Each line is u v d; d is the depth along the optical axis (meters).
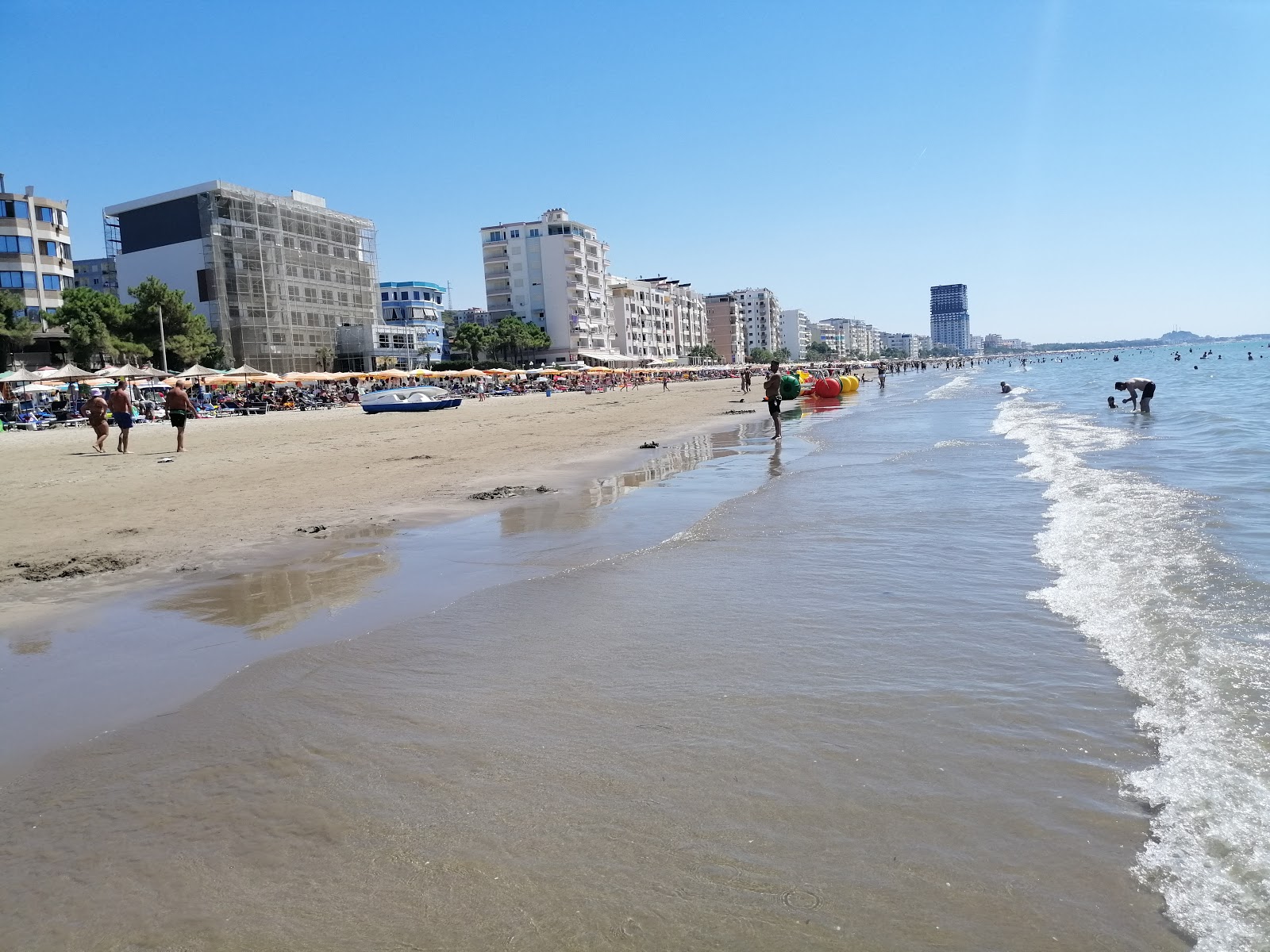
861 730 3.76
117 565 8.53
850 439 20.08
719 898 2.60
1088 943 2.33
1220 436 16.55
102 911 2.74
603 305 131.62
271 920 2.63
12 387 44.97
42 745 4.16
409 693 4.56
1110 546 7.01
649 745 3.72
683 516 10.02
